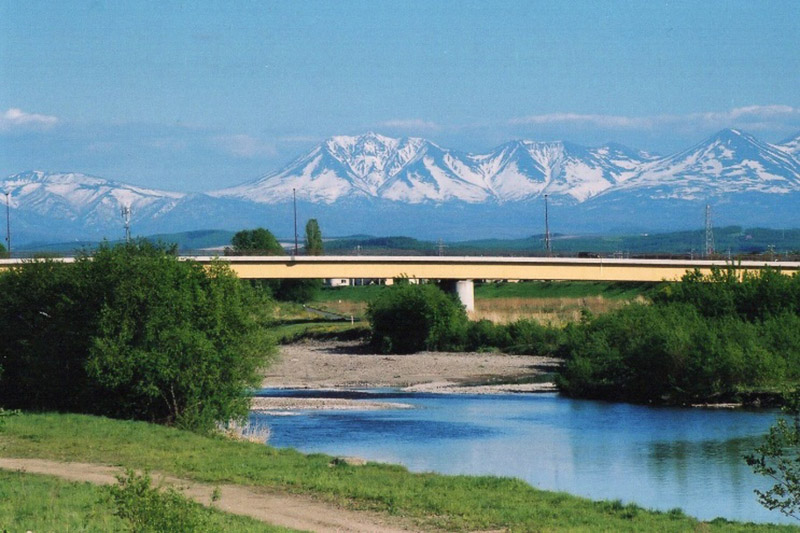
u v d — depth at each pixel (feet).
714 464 256.93
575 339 446.60
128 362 280.51
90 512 164.66
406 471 227.61
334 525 172.04
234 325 293.43
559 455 270.87
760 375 378.94
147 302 285.64
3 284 317.83
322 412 366.02
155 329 282.36
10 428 262.67
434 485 208.74
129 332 283.79
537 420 339.98
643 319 428.97
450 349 605.31
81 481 199.62
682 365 387.34
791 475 173.17
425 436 305.53
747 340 390.63
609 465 256.52
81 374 303.68
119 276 294.87
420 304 602.85
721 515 204.23
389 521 176.35
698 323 411.13
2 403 317.22
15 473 208.64
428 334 603.26
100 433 259.19
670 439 295.89
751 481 236.43
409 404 390.42
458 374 502.79
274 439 299.38
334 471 221.05
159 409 293.64
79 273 306.96
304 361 555.69
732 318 423.64
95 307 298.76
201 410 287.28
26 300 314.96
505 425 328.70
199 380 281.95
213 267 306.35
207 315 288.92
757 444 285.23
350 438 301.22
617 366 409.49
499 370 515.50
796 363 387.55
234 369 288.51
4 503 172.65
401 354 593.83
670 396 386.73
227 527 158.92
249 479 209.46
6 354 317.22
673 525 178.40
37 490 185.26
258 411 368.89
